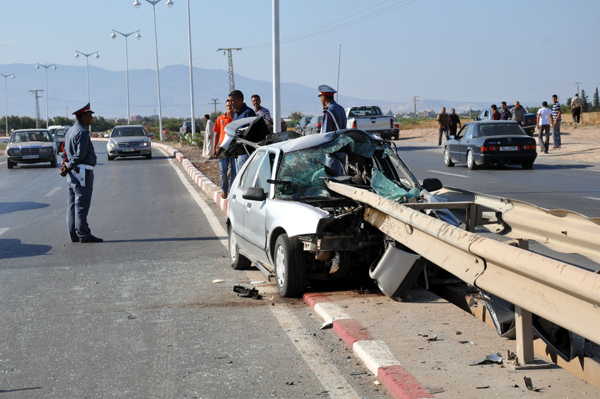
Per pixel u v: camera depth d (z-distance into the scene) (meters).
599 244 4.59
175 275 8.27
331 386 4.54
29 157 30.64
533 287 3.83
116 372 4.95
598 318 3.32
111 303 6.97
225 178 14.35
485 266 4.33
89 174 10.71
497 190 15.26
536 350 4.96
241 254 8.38
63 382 4.78
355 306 6.30
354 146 8.08
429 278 6.91
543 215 5.43
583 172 19.34
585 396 4.07
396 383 4.34
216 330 5.93
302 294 6.99
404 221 5.46
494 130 21.58
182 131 61.94
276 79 16.75
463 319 5.75
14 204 16.92
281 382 4.65
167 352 5.37
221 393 4.49
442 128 35.91
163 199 16.83
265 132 10.55
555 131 28.70
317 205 7.18
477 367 4.62
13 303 7.07
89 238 10.84
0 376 4.94
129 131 35.22
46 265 9.09
